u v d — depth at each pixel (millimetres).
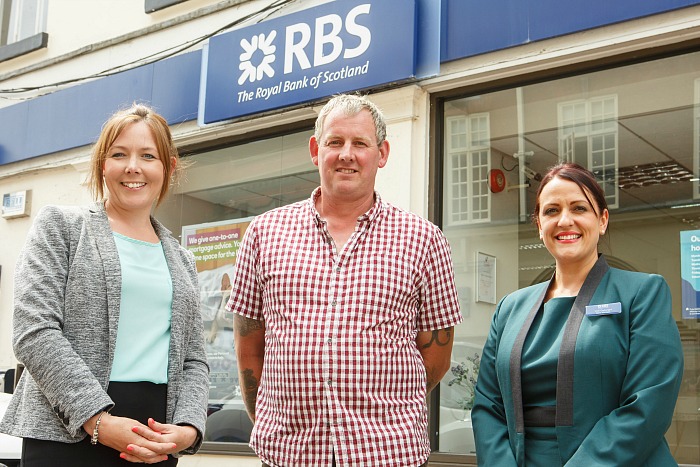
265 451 2721
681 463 4164
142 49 6773
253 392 3012
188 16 6434
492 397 2822
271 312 2793
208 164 6383
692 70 4371
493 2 4801
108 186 2570
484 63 4871
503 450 2652
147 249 2574
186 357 2627
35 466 2246
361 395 2627
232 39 5973
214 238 6238
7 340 7195
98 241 2447
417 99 5145
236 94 5891
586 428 2480
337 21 5375
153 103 6488
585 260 2730
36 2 7707
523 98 4918
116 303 2385
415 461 2660
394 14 5105
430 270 2865
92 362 2322
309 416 2641
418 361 2811
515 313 2842
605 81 4652
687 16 4203
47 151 7172
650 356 2445
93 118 6875
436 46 4980
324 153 2822
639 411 2375
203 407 2535
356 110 2844
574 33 4555
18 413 2340
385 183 5160
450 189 5117
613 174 4621
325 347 2652
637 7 4285
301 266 2760
